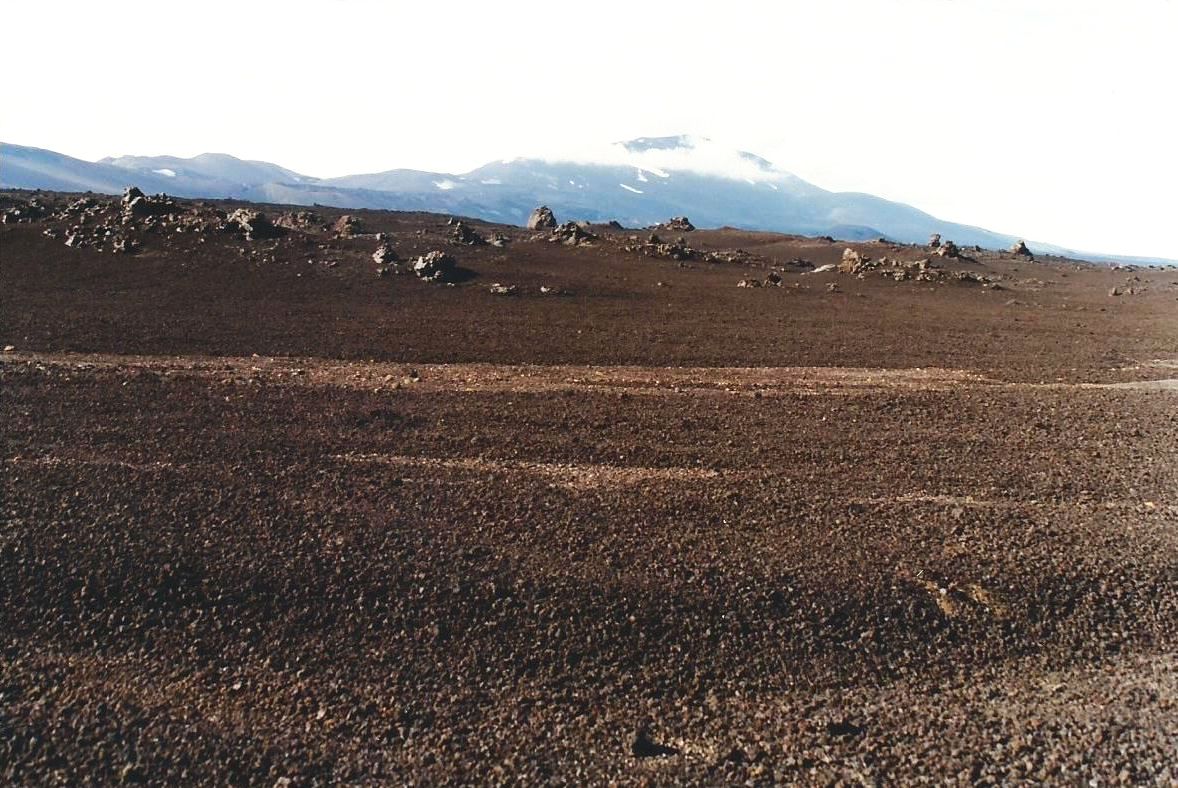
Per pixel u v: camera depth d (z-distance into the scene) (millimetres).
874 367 24094
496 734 7188
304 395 17094
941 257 83750
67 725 7125
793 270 66438
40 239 42406
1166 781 6730
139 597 8734
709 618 8711
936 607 8961
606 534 10352
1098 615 8984
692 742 7172
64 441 13117
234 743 6984
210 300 33250
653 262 62406
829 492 12000
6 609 8508
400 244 53281
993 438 15078
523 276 47312
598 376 21188
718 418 16219
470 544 9938
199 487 11281
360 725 7230
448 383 19266
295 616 8562
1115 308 48500
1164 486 12469
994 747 7125
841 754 7043
